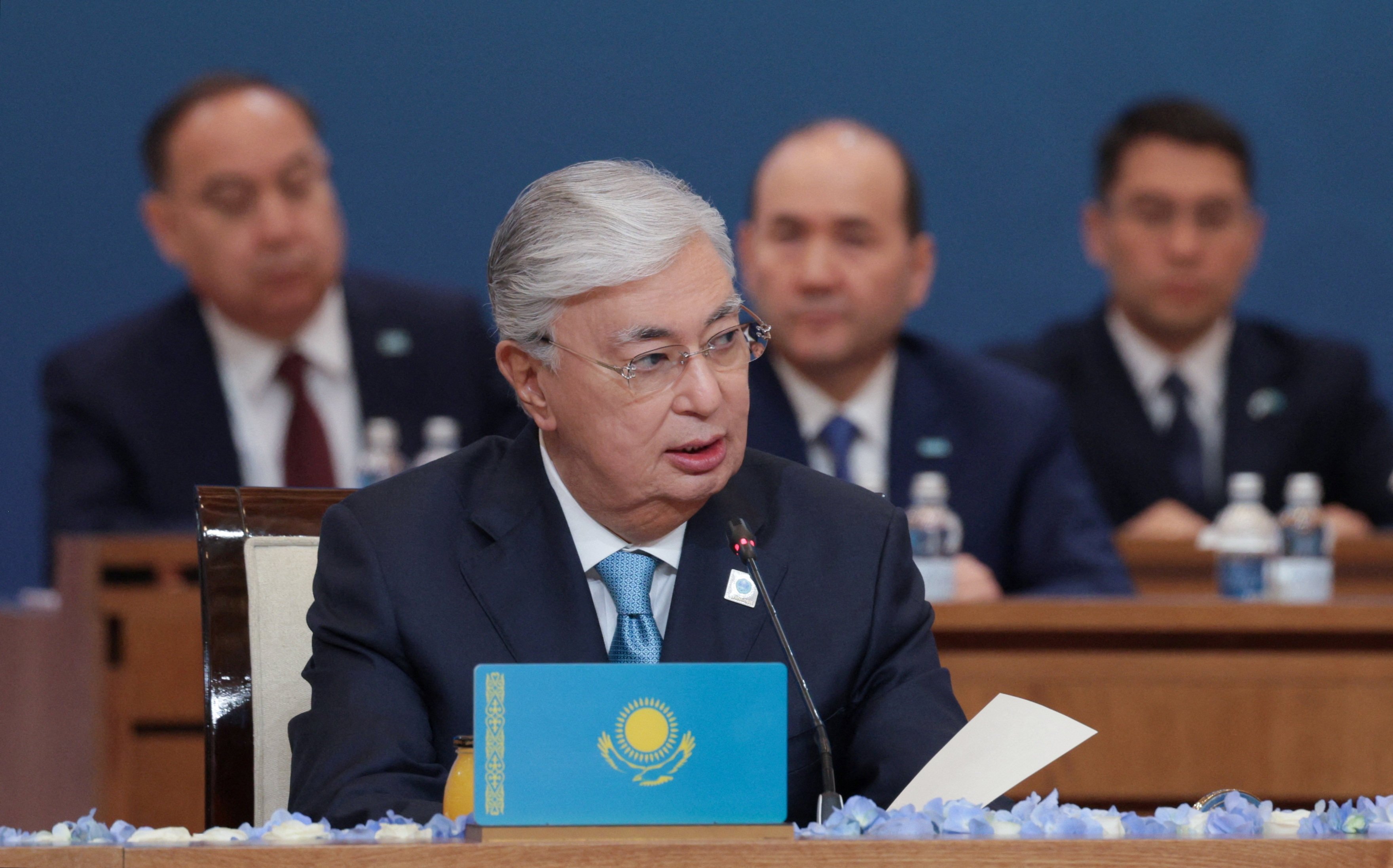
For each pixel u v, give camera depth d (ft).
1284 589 43.47
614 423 20.77
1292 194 64.39
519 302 21.18
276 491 23.81
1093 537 46.44
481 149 62.64
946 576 40.37
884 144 49.37
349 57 62.13
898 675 21.83
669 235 20.56
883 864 13.32
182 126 54.13
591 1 63.05
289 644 22.91
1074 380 57.93
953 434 47.60
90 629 39.93
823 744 18.69
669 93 63.36
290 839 14.32
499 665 14.53
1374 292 64.28
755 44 63.52
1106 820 14.35
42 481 53.11
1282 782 36.65
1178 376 57.77
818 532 22.62
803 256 48.29
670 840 14.26
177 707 39.86
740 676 14.71
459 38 62.59
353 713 20.42
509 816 14.37
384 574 21.68
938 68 63.98
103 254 60.59
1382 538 47.29
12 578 59.41
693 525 22.34
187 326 53.88
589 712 14.53
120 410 52.29
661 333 20.53
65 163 60.54
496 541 22.07
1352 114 64.23
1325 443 57.88
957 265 64.08
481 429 56.65
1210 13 64.34
